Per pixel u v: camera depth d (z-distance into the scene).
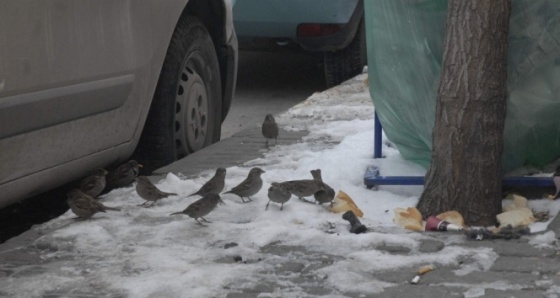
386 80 9.63
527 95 9.02
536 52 8.86
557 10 8.77
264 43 19.59
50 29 8.50
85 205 8.70
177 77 11.38
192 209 8.43
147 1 10.25
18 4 8.06
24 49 8.15
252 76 21.95
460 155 8.34
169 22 10.78
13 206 10.98
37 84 8.31
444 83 8.40
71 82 8.81
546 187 9.17
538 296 6.57
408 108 9.52
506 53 8.34
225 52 13.23
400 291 6.77
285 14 18.39
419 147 9.88
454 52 8.31
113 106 9.69
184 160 11.20
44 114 8.48
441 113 8.43
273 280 7.04
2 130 7.98
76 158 9.22
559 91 9.05
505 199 8.96
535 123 9.18
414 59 9.18
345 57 19.20
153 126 11.12
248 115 17.78
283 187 8.77
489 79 8.25
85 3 9.05
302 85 20.94
